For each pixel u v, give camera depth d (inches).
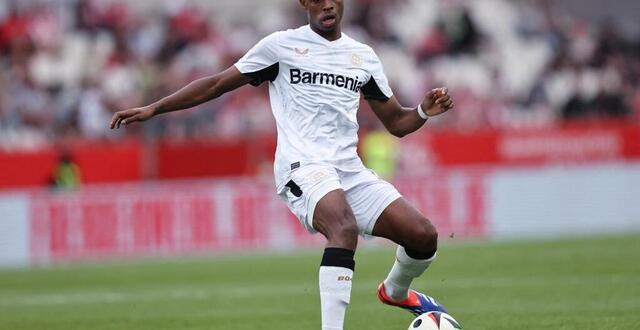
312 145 898.1
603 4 3644.2
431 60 3326.8
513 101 3314.5
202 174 2667.3
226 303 1396.4
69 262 2231.8
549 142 2888.8
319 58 912.3
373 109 972.6
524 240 2249.0
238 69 916.6
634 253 1866.4
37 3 3137.3
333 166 897.5
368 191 910.4
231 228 2348.7
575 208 2561.5
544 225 2532.0
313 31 920.9
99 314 1315.2
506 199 2491.4
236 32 3238.2
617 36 3535.9
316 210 864.9
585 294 1334.9
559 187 2549.2
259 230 2362.2
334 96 908.6
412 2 3417.8
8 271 2050.9
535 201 2519.7
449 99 944.3
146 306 1389.0
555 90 3351.4
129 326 1183.6
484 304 1274.6
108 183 2610.7
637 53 3516.2
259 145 2699.3
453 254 1966.0
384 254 2089.1
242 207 2354.8
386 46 3302.2
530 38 3467.0
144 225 2308.1
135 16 3203.7
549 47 3440.0
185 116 2913.4
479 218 2459.4
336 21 912.3
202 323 1192.2
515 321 1109.1
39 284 1764.3
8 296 1590.8
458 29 3393.2
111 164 2610.7
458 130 2896.2
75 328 1183.6
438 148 2800.2
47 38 3105.3
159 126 2896.2
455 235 2432.3
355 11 3329.2
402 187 2388.0
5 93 2923.2
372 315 1210.0
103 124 2947.8
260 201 2365.9
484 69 3351.4
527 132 2871.6
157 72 3080.7
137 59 3107.8
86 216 2284.7
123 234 2300.7
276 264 1943.9
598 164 2915.8
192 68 3093.0
